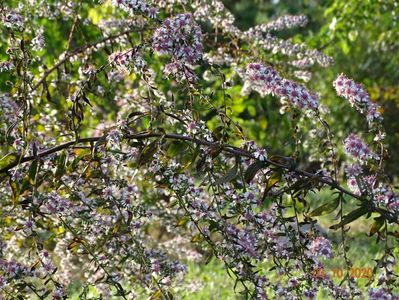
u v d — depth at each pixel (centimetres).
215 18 541
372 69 1288
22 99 347
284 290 334
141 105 505
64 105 505
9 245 414
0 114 423
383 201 312
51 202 335
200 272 679
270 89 314
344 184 892
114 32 582
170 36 308
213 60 544
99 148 330
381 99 1277
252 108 711
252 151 315
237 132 326
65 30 665
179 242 512
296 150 328
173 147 326
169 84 585
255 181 344
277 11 1975
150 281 377
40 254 335
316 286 331
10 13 345
